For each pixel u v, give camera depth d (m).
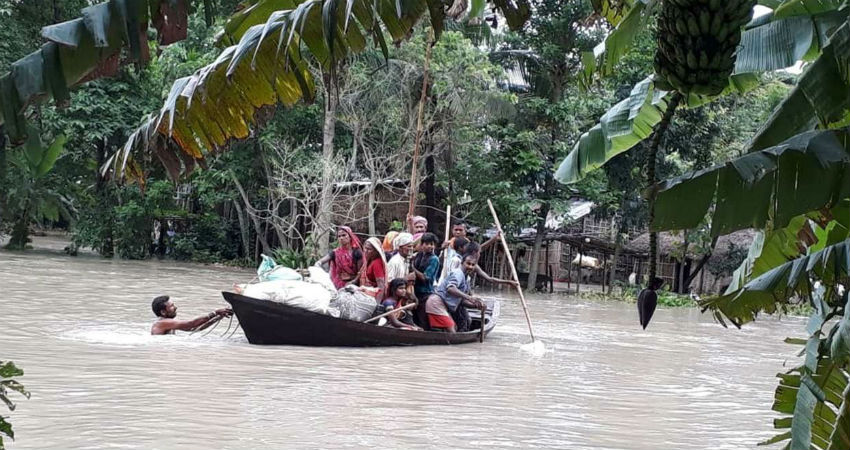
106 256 27.55
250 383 8.55
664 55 2.72
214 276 22.28
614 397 9.05
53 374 8.39
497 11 3.21
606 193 23.95
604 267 26.64
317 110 22.92
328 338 10.98
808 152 3.16
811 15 4.64
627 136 5.69
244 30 4.03
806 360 3.56
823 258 3.56
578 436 7.26
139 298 15.66
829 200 3.13
